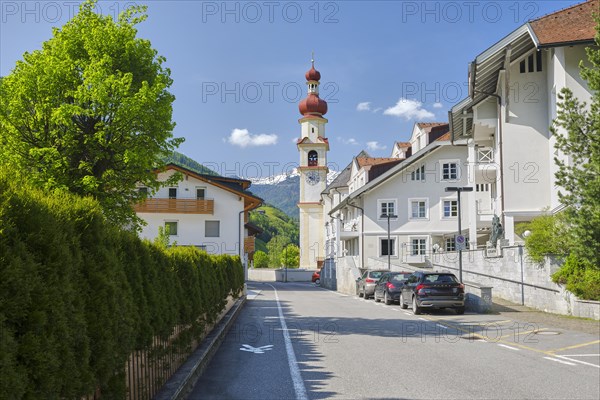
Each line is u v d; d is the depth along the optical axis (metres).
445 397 7.80
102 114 18.66
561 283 19.66
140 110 18.58
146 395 6.80
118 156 19.44
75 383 4.29
